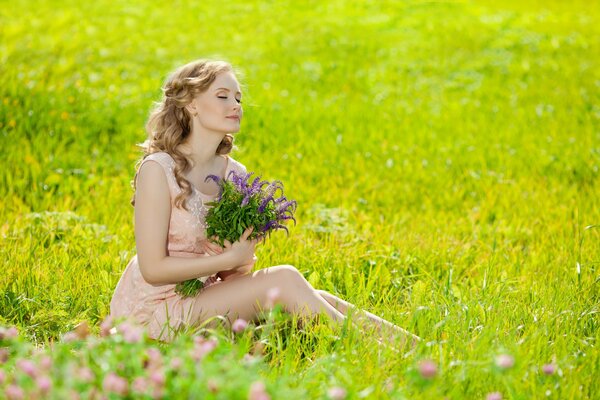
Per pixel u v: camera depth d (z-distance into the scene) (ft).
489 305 19.67
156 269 17.46
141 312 17.98
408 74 61.41
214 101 17.93
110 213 28.86
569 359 16.43
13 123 38.42
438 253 25.29
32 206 29.81
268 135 42.22
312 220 29.25
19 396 11.93
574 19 87.92
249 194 17.53
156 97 46.50
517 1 100.22
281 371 15.72
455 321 18.28
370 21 81.71
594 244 26.12
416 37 74.64
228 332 17.69
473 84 58.59
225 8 84.58
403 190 34.35
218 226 17.38
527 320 18.78
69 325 19.11
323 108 49.06
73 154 36.01
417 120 47.60
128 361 13.46
